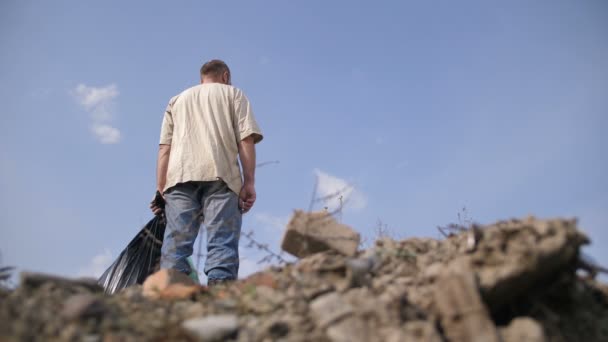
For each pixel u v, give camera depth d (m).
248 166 4.14
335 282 2.87
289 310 2.59
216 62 4.51
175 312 2.68
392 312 2.45
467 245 2.85
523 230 2.63
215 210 3.89
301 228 3.21
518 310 2.66
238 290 2.93
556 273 2.63
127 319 2.52
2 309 2.39
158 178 4.24
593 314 2.70
